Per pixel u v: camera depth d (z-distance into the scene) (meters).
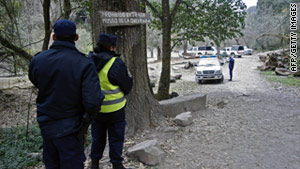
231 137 4.84
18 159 4.33
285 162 3.72
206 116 6.56
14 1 6.14
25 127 6.71
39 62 2.17
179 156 3.95
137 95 4.88
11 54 6.63
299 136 4.87
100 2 4.36
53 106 2.10
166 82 10.38
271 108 7.57
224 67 24.62
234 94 10.94
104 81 2.95
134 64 4.74
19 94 13.84
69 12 6.61
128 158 3.80
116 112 3.01
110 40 3.00
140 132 4.85
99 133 3.21
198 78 15.81
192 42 11.38
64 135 2.08
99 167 3.53
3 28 6.50
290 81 13.49
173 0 17.23
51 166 2.22
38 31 13.08
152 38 36.38
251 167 3.58
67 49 2.20
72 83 2.10
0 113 10.16
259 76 17.27
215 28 10.35
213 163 3.71
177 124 5.53
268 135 4.96
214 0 10.20
